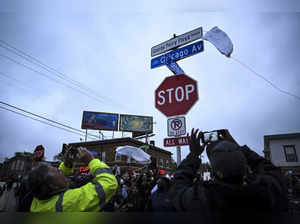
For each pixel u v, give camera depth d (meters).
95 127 31.64
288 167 18.50
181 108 2.72
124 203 3.65
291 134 19.56
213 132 1.40
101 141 28.95
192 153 1.27
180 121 2.70
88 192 1.25
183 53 3.65
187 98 2.70
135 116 34.59
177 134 2.69
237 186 0.94
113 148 27.86
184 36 3.83
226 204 0.88
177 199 1.07
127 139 27.25
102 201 1.25
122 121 33.53
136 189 3.46
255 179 1.06
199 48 3.46
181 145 2.64
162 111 2.87
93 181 1.34
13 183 8.65
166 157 37.16
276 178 1.13
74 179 1.73
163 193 1.88
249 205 0.88
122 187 4.39
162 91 2.94
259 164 1.30
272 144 19.77
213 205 0.90
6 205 6.64
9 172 40.81
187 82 2.75
